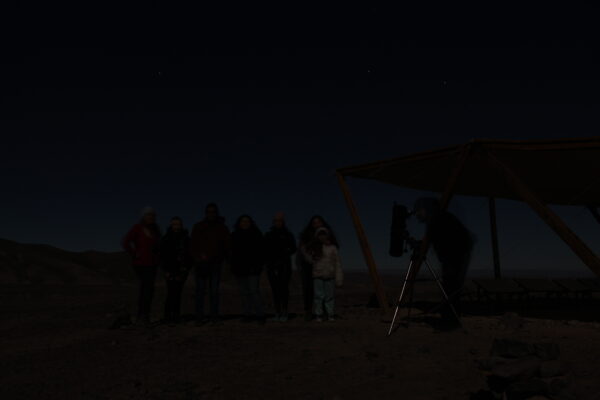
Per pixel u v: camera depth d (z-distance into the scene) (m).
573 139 6.24
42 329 7.29
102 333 6.80
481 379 3.76
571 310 10.32
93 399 3.40
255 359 4.77
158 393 3.53
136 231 7.66
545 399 2.72
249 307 8.13
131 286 20.86
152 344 5.76
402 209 6.83
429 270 6.61
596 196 10.12
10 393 3.62
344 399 3.30
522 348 3.34
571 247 6.30
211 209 7.71
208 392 3.55
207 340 6.02
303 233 8.59
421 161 8.39
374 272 9.59
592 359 4.37
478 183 9.94
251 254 7.84
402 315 8.84
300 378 3.95
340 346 5.47
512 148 6.93
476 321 7.76
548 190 9.84
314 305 8.23
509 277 11.80
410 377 3.90
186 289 17.39
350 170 9.82
